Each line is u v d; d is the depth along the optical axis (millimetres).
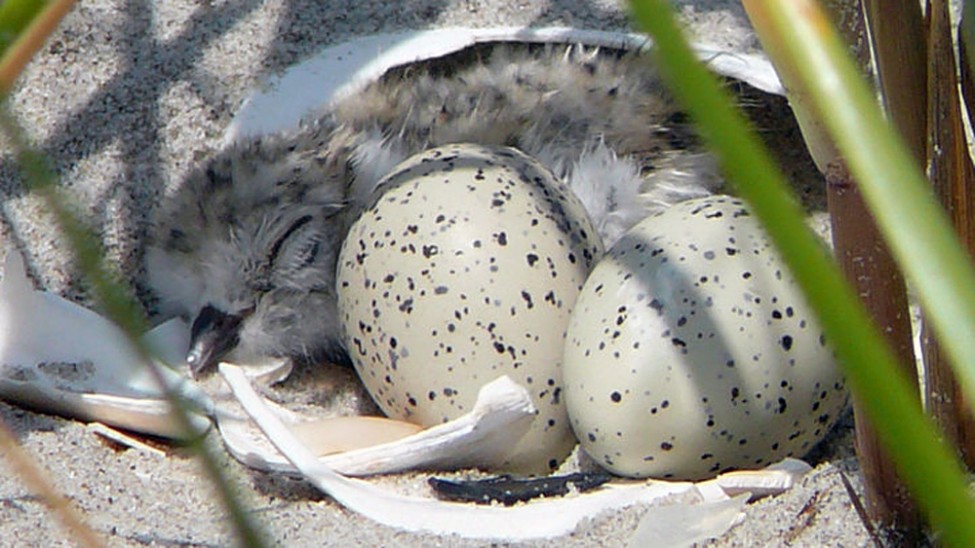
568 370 1358
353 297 1373
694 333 1348
